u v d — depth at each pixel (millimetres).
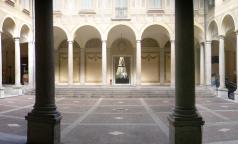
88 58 37906
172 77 31453
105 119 14797
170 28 31734
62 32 35344
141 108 19469
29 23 31453
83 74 37719
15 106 19906
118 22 31953
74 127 12570
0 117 15016
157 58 37781
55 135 8602
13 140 9547
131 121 14188
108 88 29344
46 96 8578
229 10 25000
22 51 38375
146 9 31906
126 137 10633
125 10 31922
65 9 32344
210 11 29859
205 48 31094
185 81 8055
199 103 22672
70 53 32250
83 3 32281
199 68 36781
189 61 8039
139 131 11719
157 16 31844
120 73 37781
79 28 32406
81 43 37438
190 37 8047
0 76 25672
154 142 9852
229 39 34594
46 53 8508
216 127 12648
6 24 28141
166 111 17922
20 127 12375
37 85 8609
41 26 8484
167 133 11328
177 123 7973
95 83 37719
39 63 8539
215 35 30031
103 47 31938
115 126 12828
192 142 7980
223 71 27125
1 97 25312
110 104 22047
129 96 27812
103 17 32000
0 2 25250
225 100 24953
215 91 28281
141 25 31859
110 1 32062
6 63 39156
